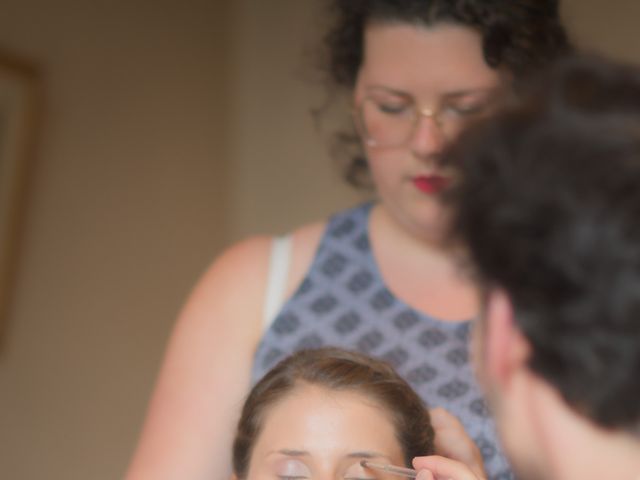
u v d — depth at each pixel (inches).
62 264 108.4
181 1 129.0
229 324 61.2
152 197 121.6
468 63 54.4
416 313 60.1
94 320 112.0
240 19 137.2
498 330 23.6
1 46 103.1
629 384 21.7
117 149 116.9
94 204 113.1
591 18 99.7
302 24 128.9
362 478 51.0
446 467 41.8
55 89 109.1
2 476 100.1
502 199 22.4
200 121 130.4
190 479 57.7
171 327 122.4
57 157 108.7
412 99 55.7
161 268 122.0
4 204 101.9
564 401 23.0
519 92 24.6
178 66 127.6
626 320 21.2
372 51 57.2
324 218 125.1
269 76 132.7
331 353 56.7
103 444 111.7
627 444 22.9
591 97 22.7
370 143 58.2
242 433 54.2
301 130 128.3
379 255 61.9
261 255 63.4
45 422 105.2
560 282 21.8
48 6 109.3
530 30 53.5
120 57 118.6
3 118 102.5
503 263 22.7
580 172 21.5
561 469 23.7
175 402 59.7
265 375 55.3
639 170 21.0
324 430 51.4
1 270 100.7
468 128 24.2
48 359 106.2
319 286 62.2
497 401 25.1
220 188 132.4
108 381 113.1
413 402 54.3
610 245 21.0
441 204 24.9
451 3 53.2
